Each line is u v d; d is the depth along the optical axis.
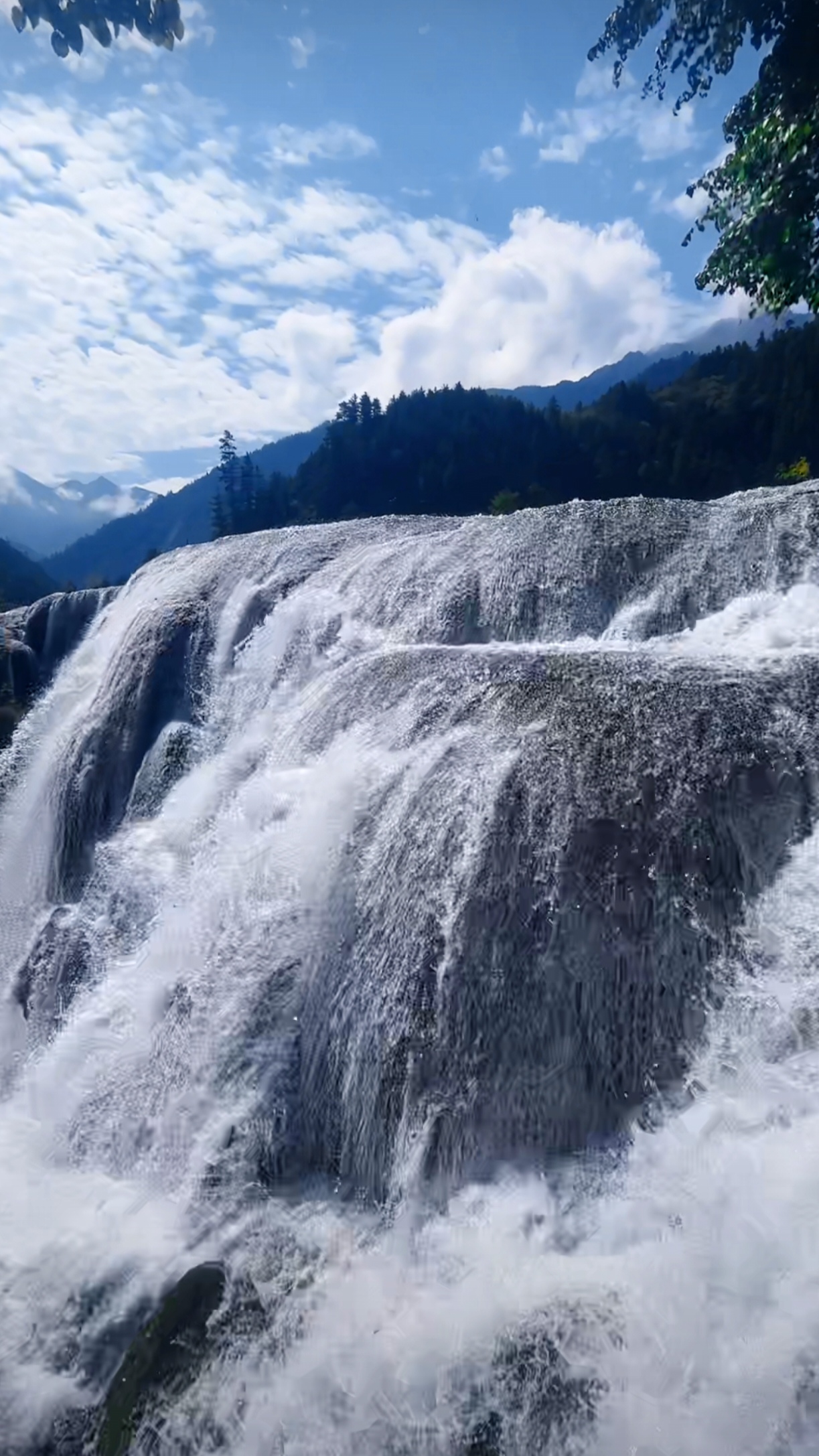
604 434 113.06
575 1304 3.19
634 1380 2.90
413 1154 4.01
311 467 126.88
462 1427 3.05
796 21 3.37
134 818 8.70
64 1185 5.01
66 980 7.01
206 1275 3.92
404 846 4.75
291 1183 4.44
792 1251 2.94
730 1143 3.37
